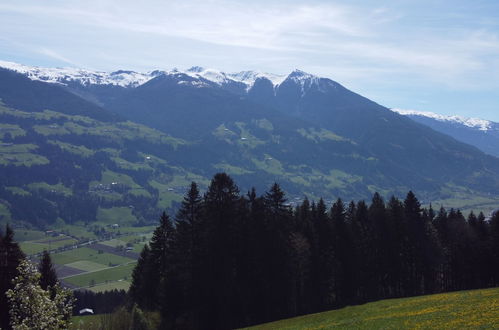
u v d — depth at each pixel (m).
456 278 97.06
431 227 91.81
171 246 71.88
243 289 69.62
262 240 72.38
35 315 24.97
